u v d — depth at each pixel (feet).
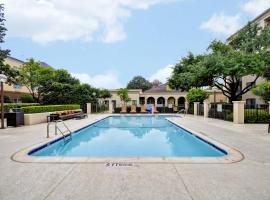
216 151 25.93
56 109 64.18
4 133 35.09
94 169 16.42
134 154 28.04
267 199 11.71
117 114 93.30
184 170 16.24
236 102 51.70
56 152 28.94
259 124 49.37
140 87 232.53
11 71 73.92
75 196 11.96
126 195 12.10
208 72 71.00
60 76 97.81
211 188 13.06
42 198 11.73
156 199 11.66
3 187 13.15
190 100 92.12
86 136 41.75
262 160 19.06
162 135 43.06
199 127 43.91
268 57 66.64
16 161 18.56
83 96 95.86
